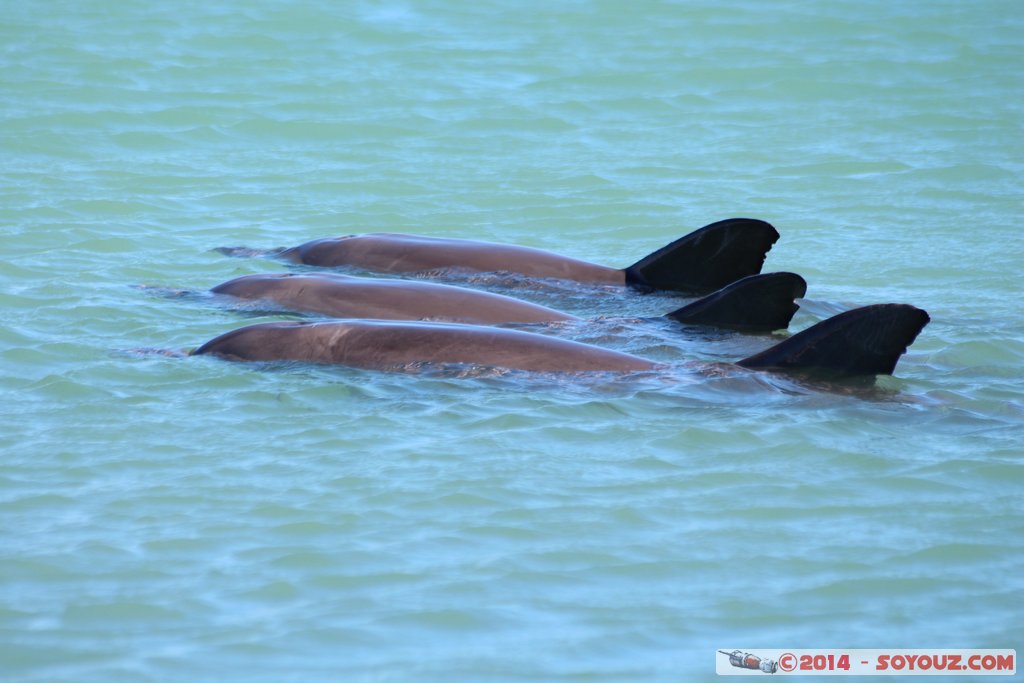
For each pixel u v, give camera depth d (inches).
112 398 1445.6
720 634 979.3
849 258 2176.4
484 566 1072.8
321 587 1038.4
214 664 932.0
